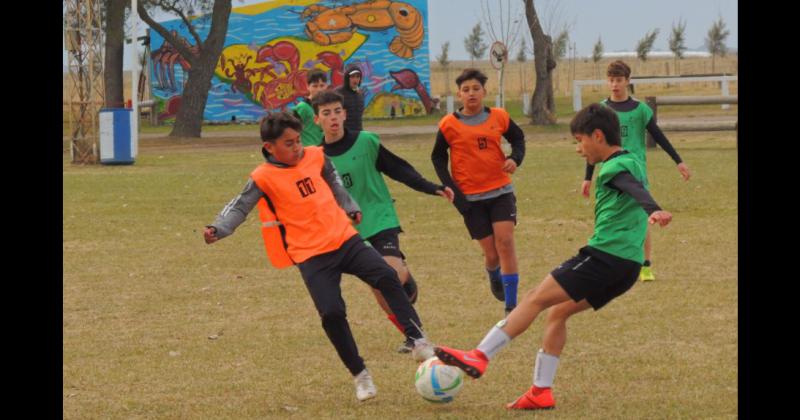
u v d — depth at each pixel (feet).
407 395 34.81
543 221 79.92
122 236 76.89
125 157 150.71
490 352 31.78
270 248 35.37
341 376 37.60
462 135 47.26
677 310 46.91
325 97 41.60
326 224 34.83
